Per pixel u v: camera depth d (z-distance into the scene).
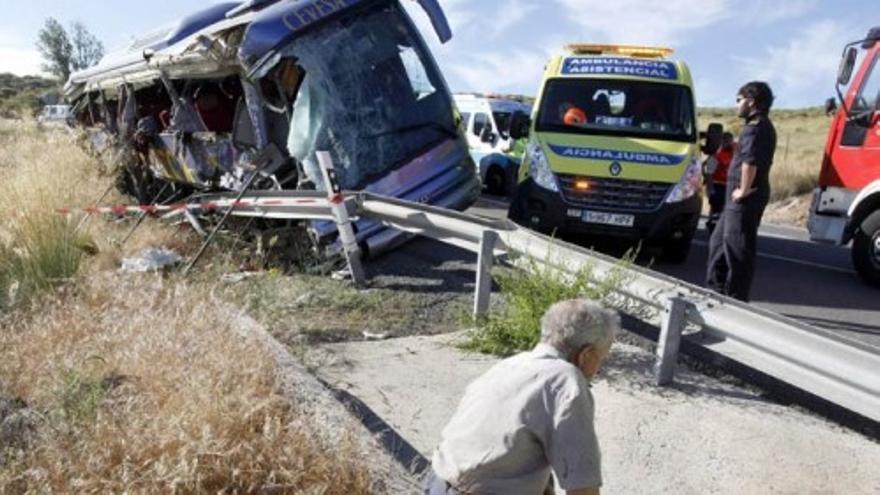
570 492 2.36
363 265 8.32
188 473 3.14
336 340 5.76
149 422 3.57
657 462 4.02
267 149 8.76
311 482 3.37
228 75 9.54
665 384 5.07
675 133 9.62
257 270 7.96
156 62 10.38
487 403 2.52
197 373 3.94
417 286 7.50
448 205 9.25
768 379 5.36
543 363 2.51
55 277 6.17
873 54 8.67
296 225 8.81
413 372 5.13
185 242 8.77
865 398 4.02
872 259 8.92
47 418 3.71
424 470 3.78
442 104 9.45
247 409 3.69
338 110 8.52
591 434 2.39
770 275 9.69
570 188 9.28
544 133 9.76
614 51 10.90
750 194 6.74
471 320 5.89
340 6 8.68
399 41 9.19
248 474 3.35
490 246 6.12
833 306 8.08
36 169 9.09
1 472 3.31
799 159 24.41
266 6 9.41
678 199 9.12
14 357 4.58
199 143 10.98
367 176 8.66
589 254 5.69
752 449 4.18
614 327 2.61
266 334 5.04
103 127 15.11
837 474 3.94
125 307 5.46
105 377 4.19
